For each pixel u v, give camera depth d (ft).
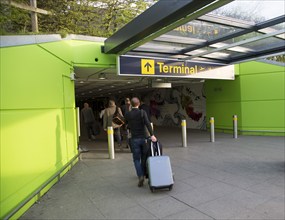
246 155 23.86
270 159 22.12
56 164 17.26
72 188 15.72
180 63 27.14
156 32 17.06
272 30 20.04
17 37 12.66
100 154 26.12
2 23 14.39
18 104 12.50
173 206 12.79
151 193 14.61
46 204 13.34
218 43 23.45
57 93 17.99
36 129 14.28
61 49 19.31
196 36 21.13
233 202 13.12
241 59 29.45
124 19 37.14
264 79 35.99
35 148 14.02
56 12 33.12
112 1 36.37
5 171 11.14
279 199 13.42
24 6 18.33
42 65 15.39
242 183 15.97
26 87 13.34
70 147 21.13
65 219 11.69
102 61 24.43
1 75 11.31
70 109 21.62
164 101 57.67
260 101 36.45
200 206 12.71
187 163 21.21
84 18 35.14
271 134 35.83
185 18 14.26
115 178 17.65
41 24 32.04
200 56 26.02
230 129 39.37
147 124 15.65
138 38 18.19
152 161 14.75
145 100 65.87
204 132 42.04
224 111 40.29
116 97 84.89
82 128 58.85
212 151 26.02
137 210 12.44
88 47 23.82
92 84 42.65
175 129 49.01
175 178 17.25
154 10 14.89
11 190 11.49
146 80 37.63
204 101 45.55
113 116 28.73
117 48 21.50
